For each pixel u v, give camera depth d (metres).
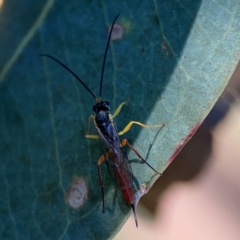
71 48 0.10
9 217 0.10
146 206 0.13
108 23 0.10
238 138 0.13
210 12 0.10
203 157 0.13
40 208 0.10
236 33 0.10
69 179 0.10
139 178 0.10
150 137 0.10
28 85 0.10
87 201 0.10
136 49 0.10
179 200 0.13
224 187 0.13
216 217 0.13
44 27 0.10
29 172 0.10
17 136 0.10
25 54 0.10
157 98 0.10
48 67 0.10
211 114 0.13
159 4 0.10
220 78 0.10
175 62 0.10
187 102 0.10
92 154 0.10
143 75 0.10
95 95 0.10
